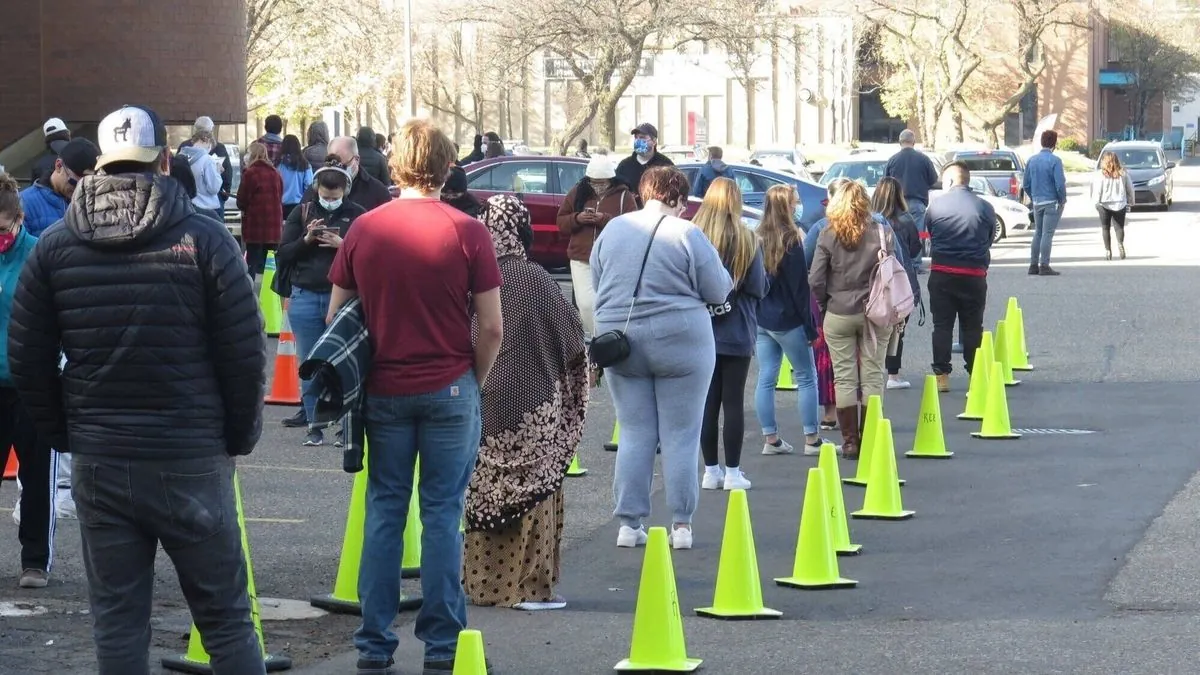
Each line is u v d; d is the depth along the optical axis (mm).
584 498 18703
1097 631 12492
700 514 17547
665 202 15414
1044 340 33031
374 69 106688
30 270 9039
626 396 15672
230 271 9023
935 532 16578
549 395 13359
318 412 10945
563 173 44469
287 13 93812
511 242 13281
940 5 117250
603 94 82875
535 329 13305
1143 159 84750
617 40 81688
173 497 9000
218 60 46781
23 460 14016
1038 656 11781
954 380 28375
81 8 45094
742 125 134125
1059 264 51656
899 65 135250
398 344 11039
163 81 45812
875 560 15367
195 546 9117
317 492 18828
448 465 11188
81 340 8906
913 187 43375
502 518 13383
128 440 8906
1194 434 22344
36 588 14133
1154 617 12938
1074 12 120375
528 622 13141
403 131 11172
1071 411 24656
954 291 26109
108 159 9039
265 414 24625
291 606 13797
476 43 108812
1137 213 83188
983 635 12445
